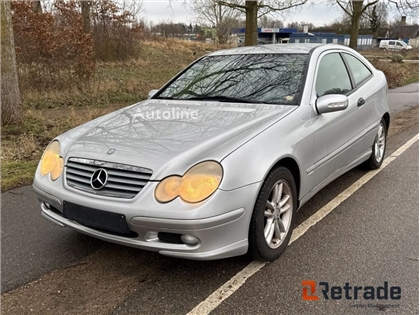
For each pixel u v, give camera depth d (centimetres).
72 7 1216
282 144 299
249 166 270
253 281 280
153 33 3250
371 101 457
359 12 1748
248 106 347
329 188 455
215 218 250
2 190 465
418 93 1358
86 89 1186
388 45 5622
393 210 394
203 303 257
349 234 346
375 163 504
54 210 312
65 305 259
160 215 248
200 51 3022
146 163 263
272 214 300
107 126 333
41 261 312
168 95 414
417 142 648
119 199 260
